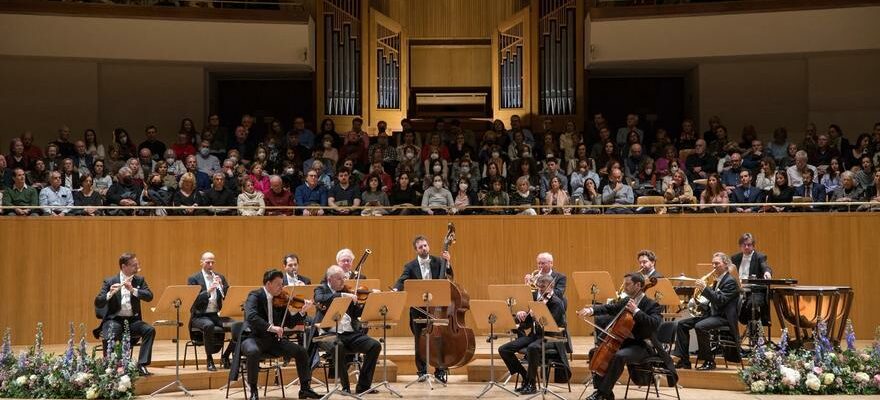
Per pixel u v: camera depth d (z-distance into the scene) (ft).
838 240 40.55
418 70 58.59
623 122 58.13
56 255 40.37
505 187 44.11
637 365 28.96
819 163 46.03
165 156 46.19
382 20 55.88
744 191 41.86
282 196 42.75
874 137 47.03
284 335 30.68
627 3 53.72
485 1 58.44
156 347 38.58
